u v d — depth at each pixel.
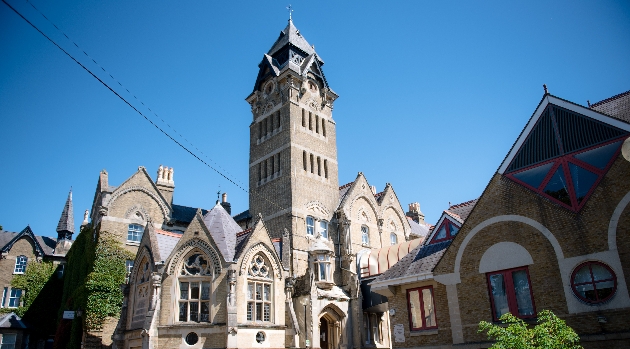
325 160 56.50
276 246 40.19
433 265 26.78
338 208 52.53
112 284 43.72
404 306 27.48
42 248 58.44
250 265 35.91
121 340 35.16
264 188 54.22
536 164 23.73
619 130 21.41
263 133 57.81
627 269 19.78
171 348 31.94
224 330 32.56
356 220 53.78
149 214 49.47
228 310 32.72
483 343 23.11
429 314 26.38
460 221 28.30
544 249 22.28
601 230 20.78
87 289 42.81
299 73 58.19
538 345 16.41
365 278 45.72
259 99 60.19
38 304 54.53
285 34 61.19
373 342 44.34
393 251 46.97
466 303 24.31
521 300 22.66
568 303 20.94
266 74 60.22
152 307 32.62
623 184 20.64
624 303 19.52
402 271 28.16
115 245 45.69
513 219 23.67
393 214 59.94
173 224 50.81
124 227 47.19
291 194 50.19
